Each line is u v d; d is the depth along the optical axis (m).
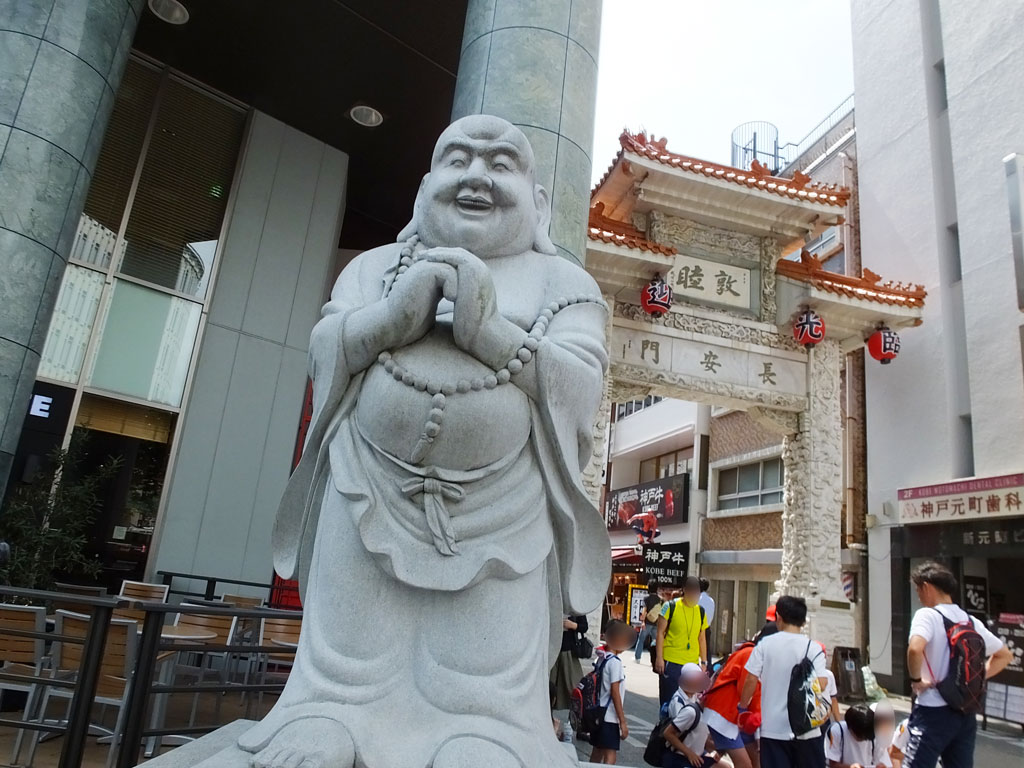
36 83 5.13
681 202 12.50
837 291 12.52
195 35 8.29
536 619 2.14
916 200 14.98
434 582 2.02
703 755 4.71
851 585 14.70
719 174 12.27
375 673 1.96
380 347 2.17
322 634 2.04
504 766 1.75
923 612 4.59
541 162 4.71
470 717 1.91
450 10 7.65
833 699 5.09
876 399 14.87
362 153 10.19
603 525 2.34
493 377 2.13
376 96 9.03
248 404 8.70
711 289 12.83
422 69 8.53
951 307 13.87
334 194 9.84
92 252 8.02
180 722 5.68
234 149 9.21
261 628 5.63
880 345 12.95
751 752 4.77
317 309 9.41
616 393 12.13
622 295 12.10
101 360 7.91
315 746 1.73
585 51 5.10
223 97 9.16
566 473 2.24
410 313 2.08
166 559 7.91
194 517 8.16
